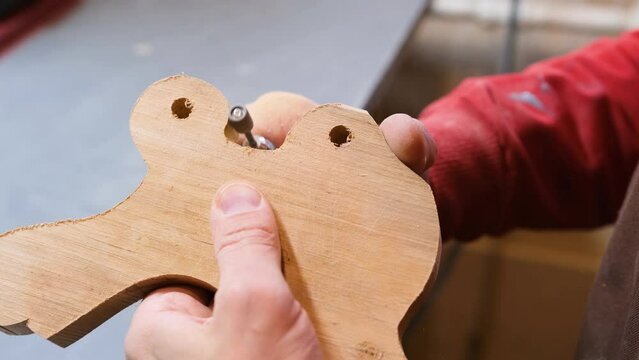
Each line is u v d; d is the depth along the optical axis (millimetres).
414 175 355
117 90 650
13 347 478
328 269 348
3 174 573
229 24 737
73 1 788
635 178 466
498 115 517
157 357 343
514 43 838
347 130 360
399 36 705
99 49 707
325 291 346
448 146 494
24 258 358
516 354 901
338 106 362
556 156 527
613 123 535
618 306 449
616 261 455
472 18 876
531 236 970
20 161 583
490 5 861
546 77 543
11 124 617
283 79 644
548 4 866
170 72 664
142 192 361
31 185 565
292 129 362
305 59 673
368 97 619
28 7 751
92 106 633
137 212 360
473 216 510
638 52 552
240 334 322
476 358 872
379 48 686
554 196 540
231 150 362
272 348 322
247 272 330
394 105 883
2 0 721
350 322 343
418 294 345
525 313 928
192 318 344
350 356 340
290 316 326
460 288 934
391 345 340
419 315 763
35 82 666
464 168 493
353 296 345
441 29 882
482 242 945
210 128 365
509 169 511
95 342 477
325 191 355
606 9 859
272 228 345
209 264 353
